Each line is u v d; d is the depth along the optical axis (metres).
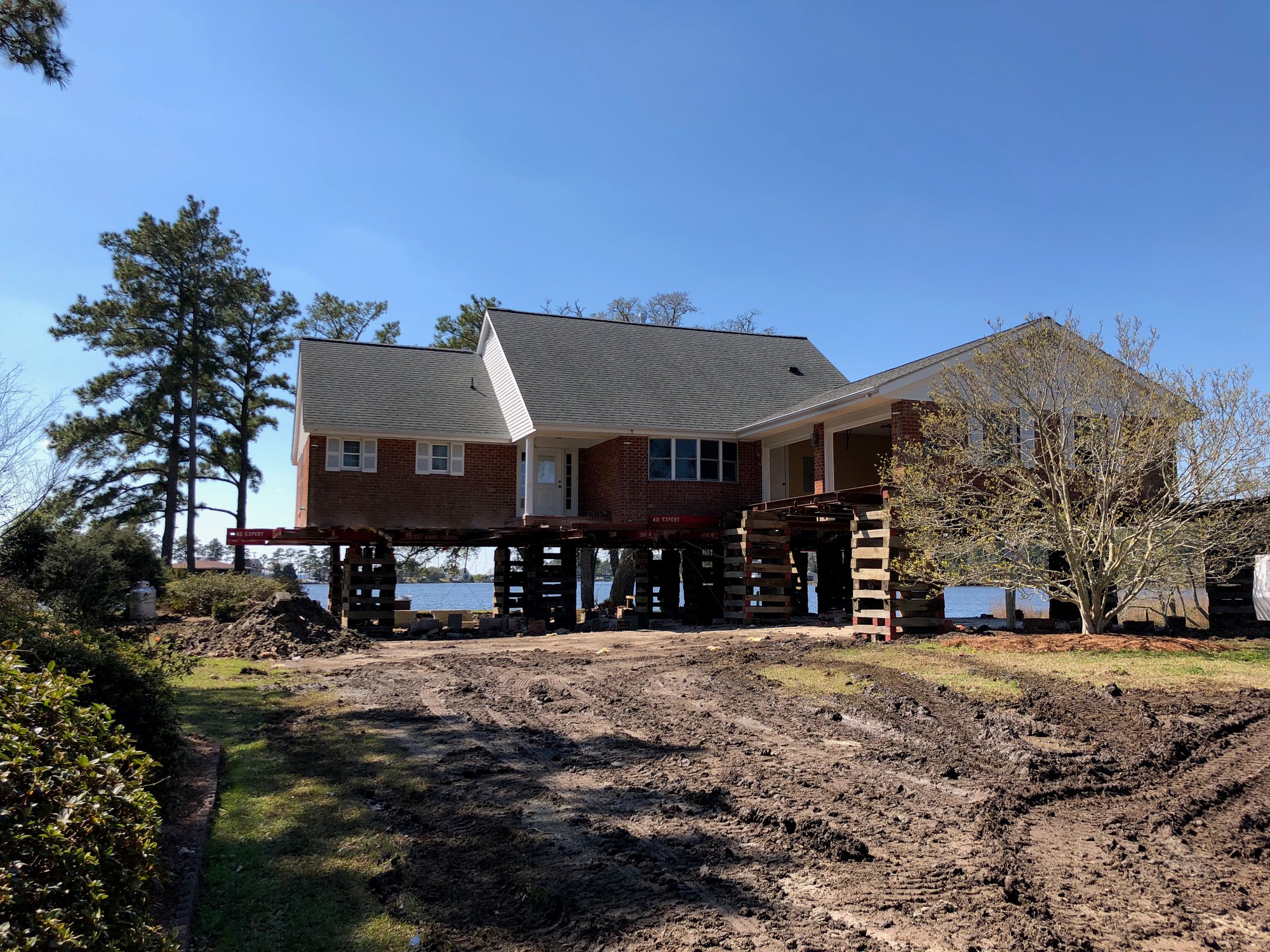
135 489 37.22
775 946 4.80
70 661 7.04
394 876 5.75
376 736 9.55
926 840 6.36
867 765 8.23
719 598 24.33
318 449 22.45
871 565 17.80
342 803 7.19
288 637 17.55
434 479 23.41
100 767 4.68
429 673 13.98
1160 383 13.73
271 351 39.75
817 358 29.48
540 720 10.37
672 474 23.09
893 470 15.36
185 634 19.70
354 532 21.47
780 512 19.62
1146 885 5.59
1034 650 13.01
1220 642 14.12
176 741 7.46
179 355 35.78
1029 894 5.44
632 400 23.48
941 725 9.52
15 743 4.13
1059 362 14.35
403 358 26.89
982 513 14.98
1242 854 6.12
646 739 9.38
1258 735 8.95
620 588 34.91
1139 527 13.82
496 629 21.27
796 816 6.86
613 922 5.11
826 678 11.88
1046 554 16.78
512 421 23.61
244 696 11.91
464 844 6.31
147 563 26.41
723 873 5.79
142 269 35.66
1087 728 9.20
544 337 25.94
